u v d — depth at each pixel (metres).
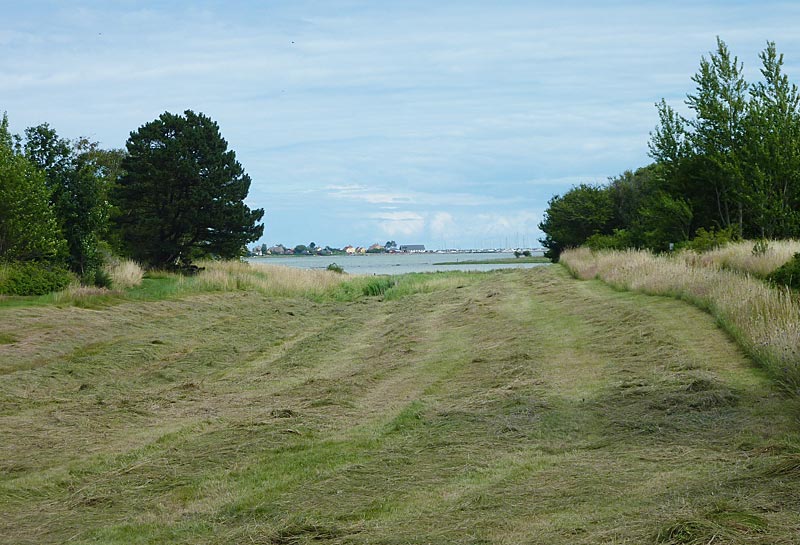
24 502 8.02
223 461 8.95
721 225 34.88
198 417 11.99
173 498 7.71
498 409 10.48
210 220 45.34
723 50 32.47
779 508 5.56
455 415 10.30
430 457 8.36
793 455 6.75
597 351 14.32
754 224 34.09
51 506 7.83
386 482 7.51
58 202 32.50
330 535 5.99
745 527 5.13
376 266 120.88
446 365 14.98
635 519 5.72
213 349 20.09
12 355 17.97
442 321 21.97
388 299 34.38
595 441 8.66
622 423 9.20
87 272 32.41
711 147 32.66
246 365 18.45
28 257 30.55
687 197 35.31
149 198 44.97
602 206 53.28
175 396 14.06
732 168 30.39
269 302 32.69
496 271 45.22
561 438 8.91
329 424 10.68
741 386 10.40
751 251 23.11
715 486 6.30
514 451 8.48
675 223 35.31
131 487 8.20
